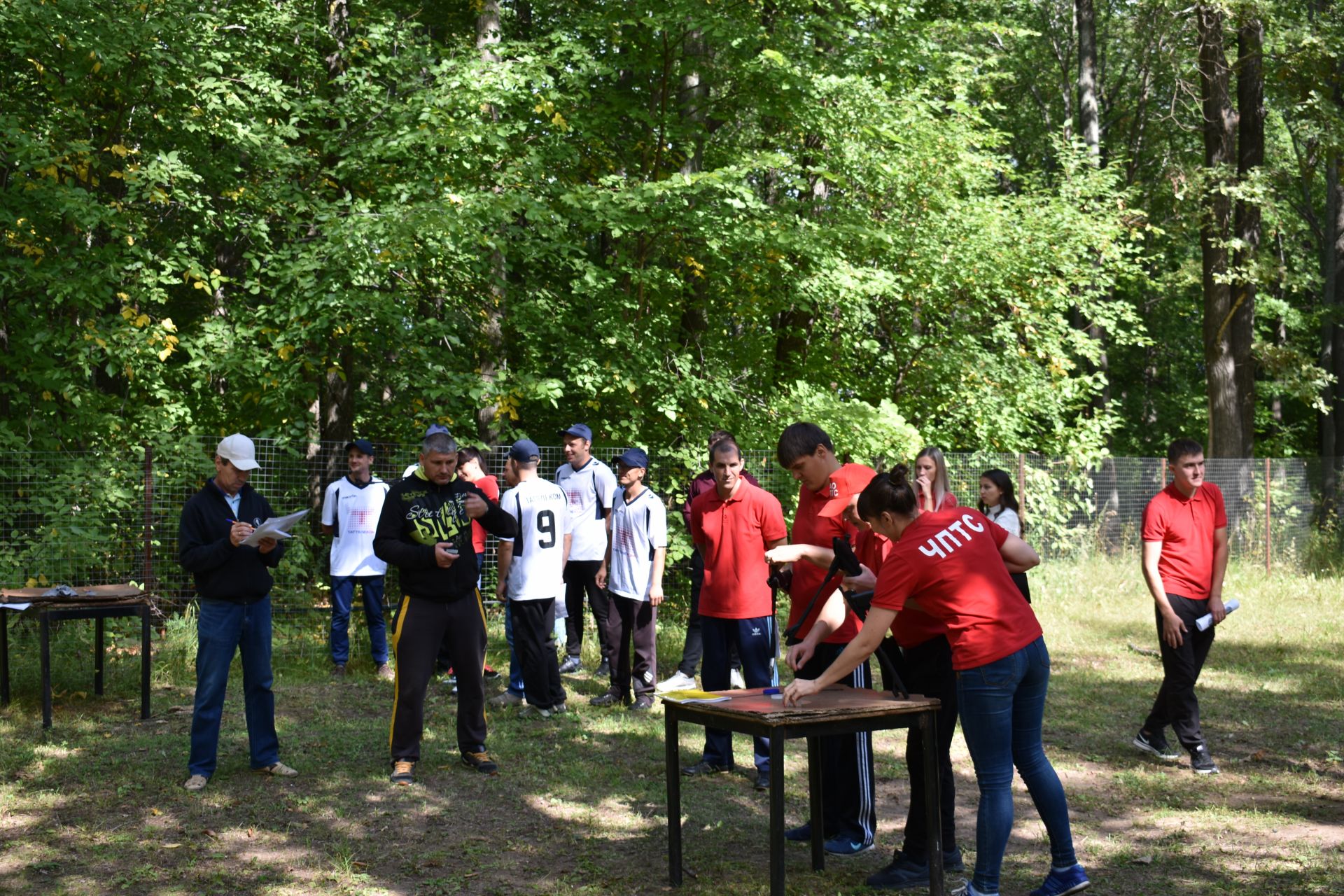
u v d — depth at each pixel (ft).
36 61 37.01
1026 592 20.74
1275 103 70.69
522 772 21.16
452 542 20.84
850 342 52.90
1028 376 53.67
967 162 53.16
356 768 21.34
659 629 37.47
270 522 19.70
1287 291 91.40
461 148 38.45
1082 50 76.74
